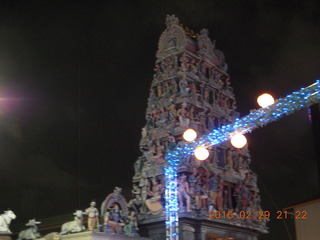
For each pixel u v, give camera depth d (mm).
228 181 47438
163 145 46719
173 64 49375
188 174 43625
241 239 47312
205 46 51375
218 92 51500
